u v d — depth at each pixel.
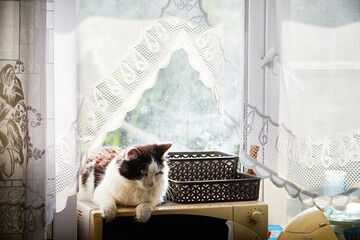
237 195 1.58
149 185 1.46
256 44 1.56
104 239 1.41
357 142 1.66
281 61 1.59
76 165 1.44
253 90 1.56
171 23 1.50
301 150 1.62
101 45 1.46
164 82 1.78
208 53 1.54
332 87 1.64
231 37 1.56
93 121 1.45
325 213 1.74
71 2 1.43
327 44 1.63
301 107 1.62
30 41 1.38
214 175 1.67
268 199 1.90
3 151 1.40
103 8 1.46
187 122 1.83
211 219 1.49
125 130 1.76
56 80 1.44
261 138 1.58
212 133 1.86
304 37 1.62
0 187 1.39
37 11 1.38
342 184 1.65
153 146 1.55
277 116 1.59
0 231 1.40
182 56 1.79
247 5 1.56
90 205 1.51
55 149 1.44
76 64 1.44
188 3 1.52
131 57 1.47
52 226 1.53
